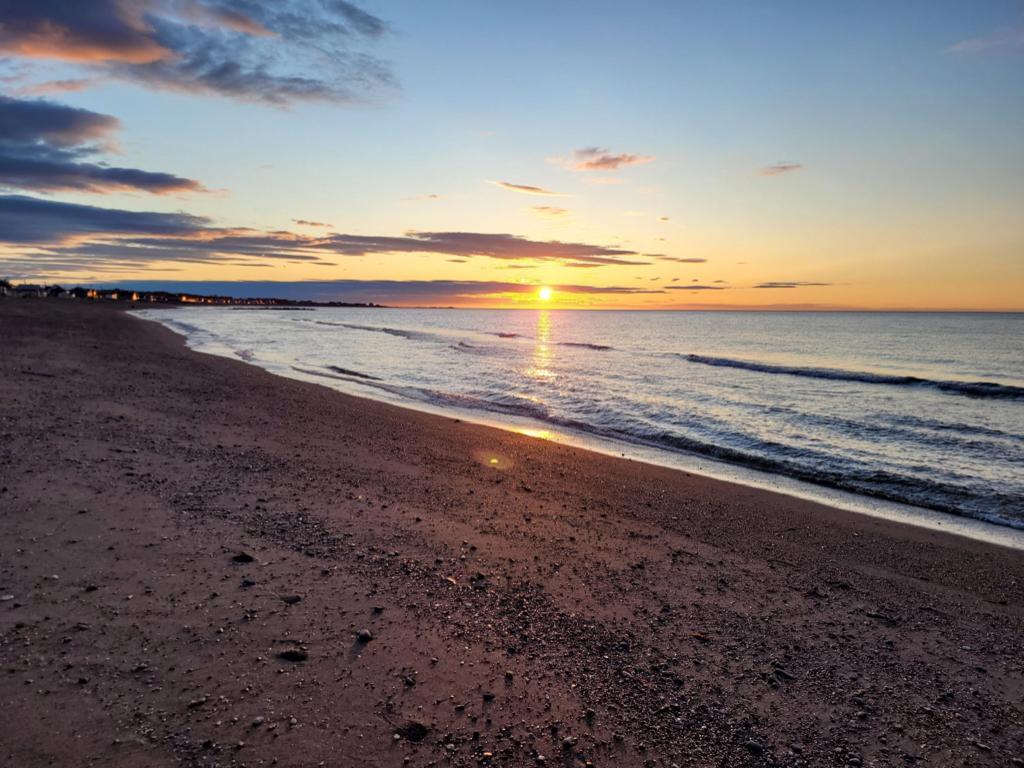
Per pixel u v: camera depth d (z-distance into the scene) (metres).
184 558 5.28
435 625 4.56
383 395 19.53
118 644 3.89
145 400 13.22
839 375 29.73
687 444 13.73
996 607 5.89
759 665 4.47
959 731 3.82
